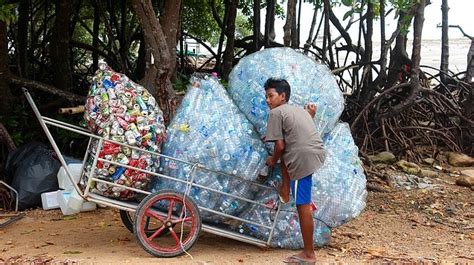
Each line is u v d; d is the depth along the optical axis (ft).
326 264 17.66
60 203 23.54
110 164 17.28
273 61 18.74
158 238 19.70
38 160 25.62
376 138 36.81
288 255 18.42
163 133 17.99
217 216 18.44
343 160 19.02
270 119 17.33
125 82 18.01
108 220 22.89
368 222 23.52
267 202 18.42
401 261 18.13
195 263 17.15
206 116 17.97
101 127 17.42
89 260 17.28
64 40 33.88
